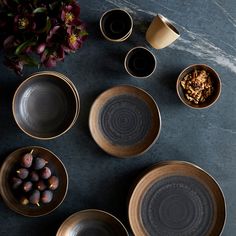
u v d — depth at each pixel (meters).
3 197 1.59
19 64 1.48
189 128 1.66
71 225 1.60
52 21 1.42
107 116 1.64
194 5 1.66
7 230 1.62
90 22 1.63
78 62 1.63
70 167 1.63
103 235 1.62
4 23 1.43
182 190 1.63
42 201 1.57
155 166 1.61
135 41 1.64
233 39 1.66
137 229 1.62
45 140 1.63
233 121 1.67
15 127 1.62
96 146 1.64
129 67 1.62
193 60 1.66
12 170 1.61
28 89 1.60
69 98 1.61
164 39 1.55
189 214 1.64
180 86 1.63
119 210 1.64
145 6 1.64
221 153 1.67
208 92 1.63
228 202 1.67
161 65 1.65
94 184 1.64
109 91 1.62
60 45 1.45
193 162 1.66
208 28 1.67
